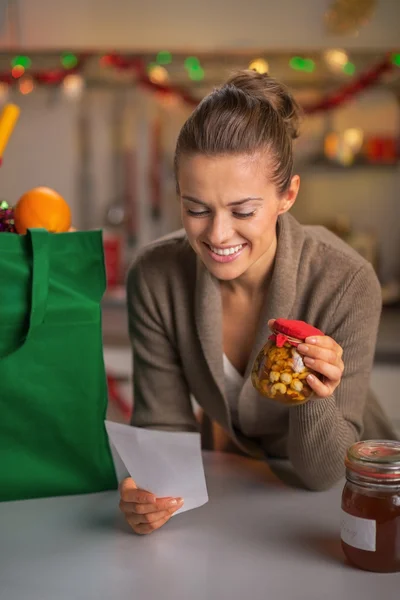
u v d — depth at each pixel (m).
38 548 1.07
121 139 3.43
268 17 3.01
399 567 0.98
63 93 3.40
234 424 1.45
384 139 3.20
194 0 3.01
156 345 1.42
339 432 1.21
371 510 0.97
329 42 3.01
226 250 1.14
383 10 2.96
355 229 3.41
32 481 1.24
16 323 1.20
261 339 1.30
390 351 2.67
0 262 1.19
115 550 1.06
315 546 1.06
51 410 1.22
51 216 1.28
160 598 0.93
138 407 1.45
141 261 1.41
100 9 3.02
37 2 3.02
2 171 3.49
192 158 1.11
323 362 1.06
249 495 1.25
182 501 1.09
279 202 1.17
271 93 1.23
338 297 1.30
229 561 1.02
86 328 1.22
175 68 3.03
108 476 1.27
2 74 2.95
